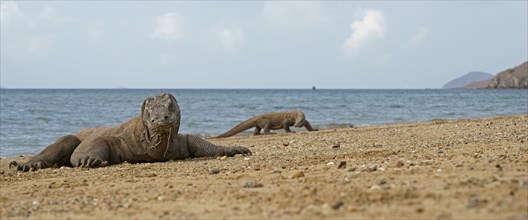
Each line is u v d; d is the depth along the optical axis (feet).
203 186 29.84
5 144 87.40
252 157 47.80
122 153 47.62
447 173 28.27
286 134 88.02
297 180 29.71
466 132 67.31
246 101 287.48
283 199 24.30
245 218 21.38
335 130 89.30
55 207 25.77
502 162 31.22
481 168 29.14
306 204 22.97
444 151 41.29
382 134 72.38
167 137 47.09
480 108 189.47
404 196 22.91
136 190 29.81
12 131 110.22
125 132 48.32
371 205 21.93
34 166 46.52
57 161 48.91
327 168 34.22
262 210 22.49
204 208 23.67
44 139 94.84
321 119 142.00
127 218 22.66
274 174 32.96
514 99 296.92
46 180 37.93
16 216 24.07
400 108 195.52
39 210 25.21
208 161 45.85
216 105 236.02
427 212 20.17
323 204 22.71
